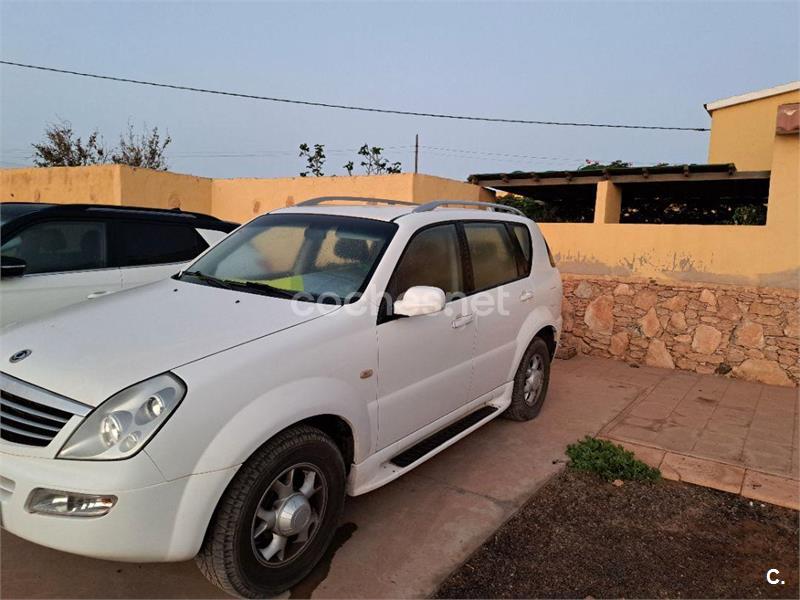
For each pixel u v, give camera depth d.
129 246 5.43
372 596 2.78
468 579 2.94
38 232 4.90
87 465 2.19
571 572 3.04
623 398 5.99
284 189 11.66
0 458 2.31
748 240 6.89
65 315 3.08
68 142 25.23
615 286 7.73
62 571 2.85
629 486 4.05
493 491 3.88
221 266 3.74
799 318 6.54
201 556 2.47
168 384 2.33
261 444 2.47
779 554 3.29
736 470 4.26
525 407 5.06
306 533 2.80
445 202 4.26
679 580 3.01
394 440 3.36
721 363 7.00
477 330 4.07
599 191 9.27
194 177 12.66
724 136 14.31
